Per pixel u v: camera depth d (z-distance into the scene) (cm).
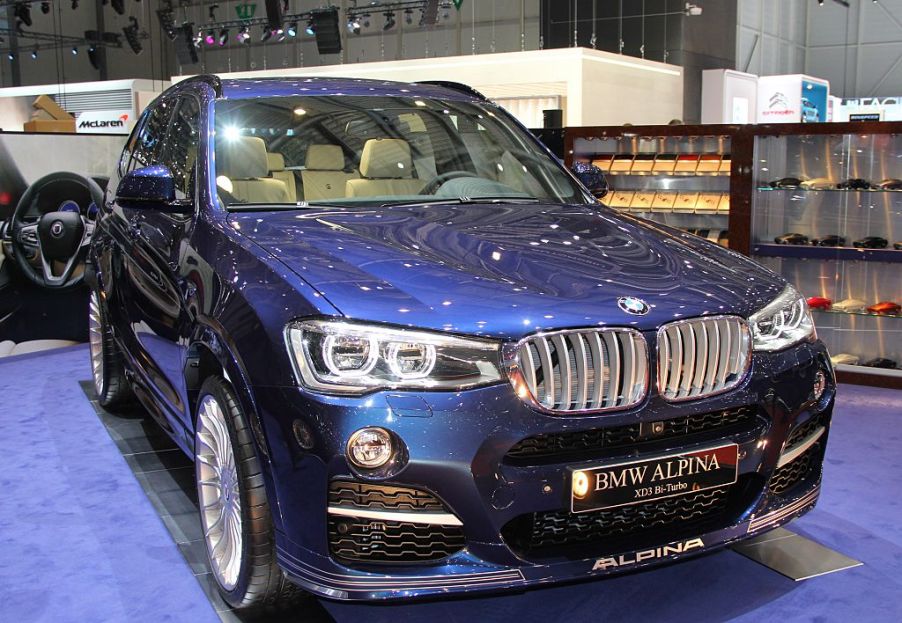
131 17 2325
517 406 206
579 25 2145
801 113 1753
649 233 290
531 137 368
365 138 323
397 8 2248
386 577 208
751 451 235
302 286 219
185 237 281
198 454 262
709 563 285
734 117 1802
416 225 271
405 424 201
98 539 305
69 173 604
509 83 1509
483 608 259
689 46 2005
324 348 206
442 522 206
